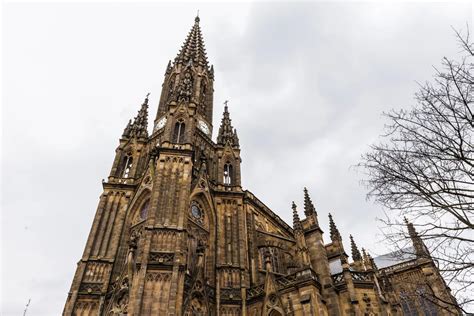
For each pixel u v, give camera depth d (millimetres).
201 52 83688
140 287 34562
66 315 38469
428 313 62812
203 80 76000
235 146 64250
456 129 15188
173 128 53875
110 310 37281
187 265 41531
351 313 37906
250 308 41750
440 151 15359
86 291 40938
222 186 55531
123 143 60219
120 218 48438
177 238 39406
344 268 41312
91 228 46594
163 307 33781
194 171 51781
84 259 43281
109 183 52000
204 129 64875
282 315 38188
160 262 36812
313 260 43188
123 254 44562
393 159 16266
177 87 68438
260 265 49406
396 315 44531
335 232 58781
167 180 45281
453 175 15039
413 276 60312
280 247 52594
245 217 53875
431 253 14672
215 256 46375
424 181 15406
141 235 43125
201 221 48469
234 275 44812
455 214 14734
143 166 56469
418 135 15977
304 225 47469
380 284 47219
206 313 39438
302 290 38312
